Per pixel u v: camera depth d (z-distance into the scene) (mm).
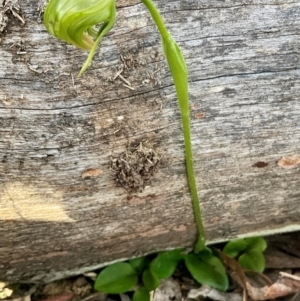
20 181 107
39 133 102
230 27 100
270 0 99
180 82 94
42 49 95
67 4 78
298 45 104
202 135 111
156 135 109
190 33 99
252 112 109
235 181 121
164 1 96
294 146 116
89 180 111
